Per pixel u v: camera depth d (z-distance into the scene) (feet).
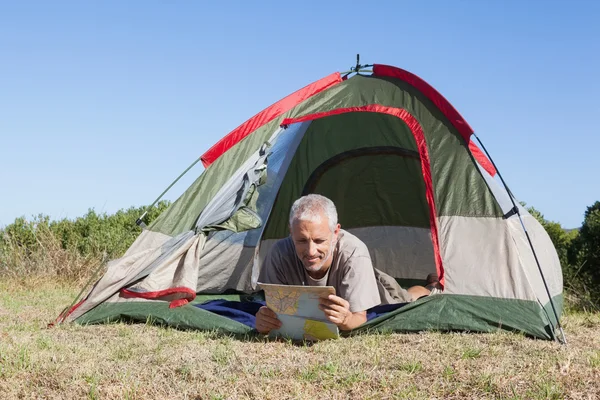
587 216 26.08
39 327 15.23
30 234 31.71
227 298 20.11
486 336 13.48
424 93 17.21
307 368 11.07
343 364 11.36
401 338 13.35
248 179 16.69
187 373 10.87
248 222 16.44
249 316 15.75
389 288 17.02
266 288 13.15
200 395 9.78
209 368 11.16
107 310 15.69
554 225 28.35
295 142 20.99
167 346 12.89
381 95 17.49
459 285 14.69
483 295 14.51
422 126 16.72
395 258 22.97
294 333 13.35
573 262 23.73
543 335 13.78
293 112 17.83
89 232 31.86
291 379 10.50
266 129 17.66
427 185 15.97
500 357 11.82
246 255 20.92
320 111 17.66
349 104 17.58
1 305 19.51
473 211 15.49
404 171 22.18
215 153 17.30
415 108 17.03
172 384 10.34
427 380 10.46
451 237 15.23
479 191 15.71
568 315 18.48
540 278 15.62
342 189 22.82
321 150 22.18
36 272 28.53
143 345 12.98
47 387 10.18
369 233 23.30
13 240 31.19
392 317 14.23
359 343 12.86
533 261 15.78
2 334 14.12
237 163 17.33
